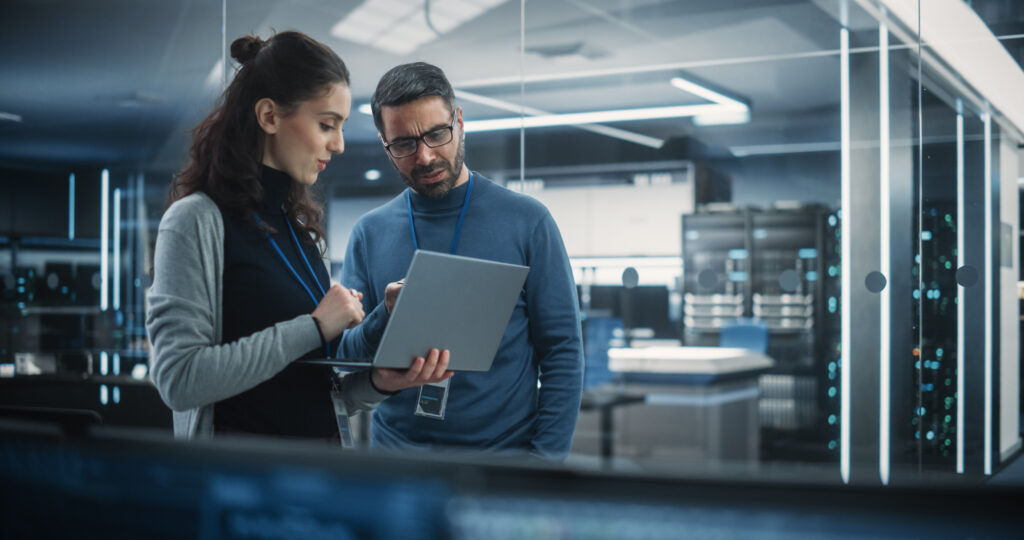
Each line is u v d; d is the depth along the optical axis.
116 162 4.79
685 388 4.26
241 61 1.41
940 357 3.35
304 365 1.38
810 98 3.89
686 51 4.29
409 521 0.56
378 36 4.35
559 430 1.72
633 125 4.45
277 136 1.37
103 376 4.23
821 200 3.92
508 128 4.38
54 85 4.74
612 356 4.46
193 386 1.22
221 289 1.31
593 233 4.57
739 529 0.53
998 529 0.49
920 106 3.39
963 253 3.27
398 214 1.88
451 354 1.41
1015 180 3.18
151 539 0.63
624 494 0.54
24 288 4.86
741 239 4.28
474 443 1.76
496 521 0.55
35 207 4.81
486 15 4.25
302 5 4.16
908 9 3.40
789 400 3.94
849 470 3.66
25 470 0.67
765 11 3.94
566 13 4.21
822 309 3.97
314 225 1.52
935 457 3.36
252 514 0.60
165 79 4.46
